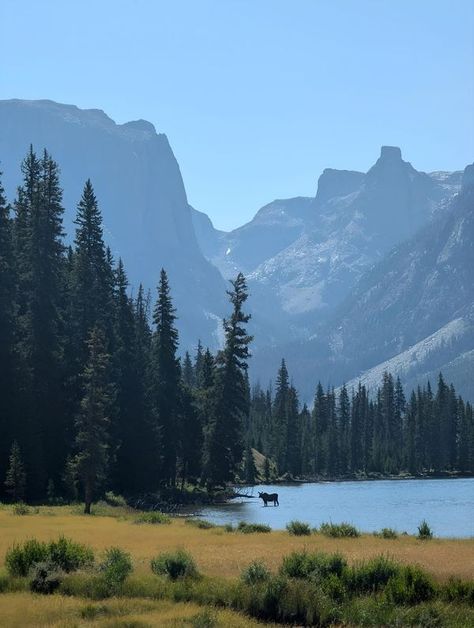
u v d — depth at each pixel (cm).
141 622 2227
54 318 8419
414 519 7081
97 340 7462
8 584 2722
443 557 3506
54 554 2964
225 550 3731
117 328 9712
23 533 4325
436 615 2431
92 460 7006
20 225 9675
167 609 2438
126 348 9519
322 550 3600
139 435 9081
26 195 9881
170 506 8350
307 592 2523
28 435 7600
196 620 2245
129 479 9094
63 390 8456
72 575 2784
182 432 10338
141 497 8712
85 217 9481
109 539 4153
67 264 10212
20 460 7338
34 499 7569
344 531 4616
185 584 2700
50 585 2705
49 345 8256
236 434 9906
